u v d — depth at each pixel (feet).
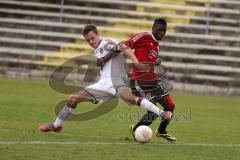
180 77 246.68
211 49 261.03
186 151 104.42
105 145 106.63
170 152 102.12
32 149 98.84
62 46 267.18
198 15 282.97
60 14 281.33
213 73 252.21
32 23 278.67
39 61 261.44
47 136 115.24
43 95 199.93
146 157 95.86
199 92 241.96
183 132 136.46
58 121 117.39
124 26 278.87
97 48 114.42
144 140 110.52
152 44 114.11
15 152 95.30
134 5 287.07
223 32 273.13
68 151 98.48
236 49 261.03
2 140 107.55
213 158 98.84
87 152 98.22
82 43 268.82
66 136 117.08
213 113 180.65
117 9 286.46
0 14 284.82
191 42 267.18
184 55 258.37
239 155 103.60
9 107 165.58
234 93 240.94
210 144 117.50
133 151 100.94
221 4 285.84
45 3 290.56
